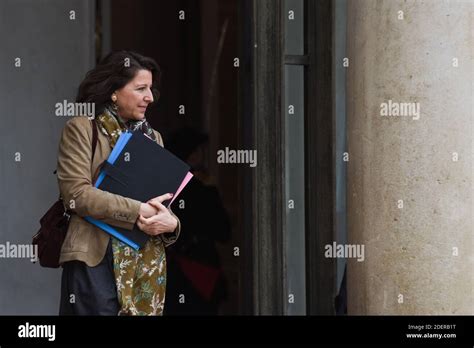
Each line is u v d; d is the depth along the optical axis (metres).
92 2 12.76
